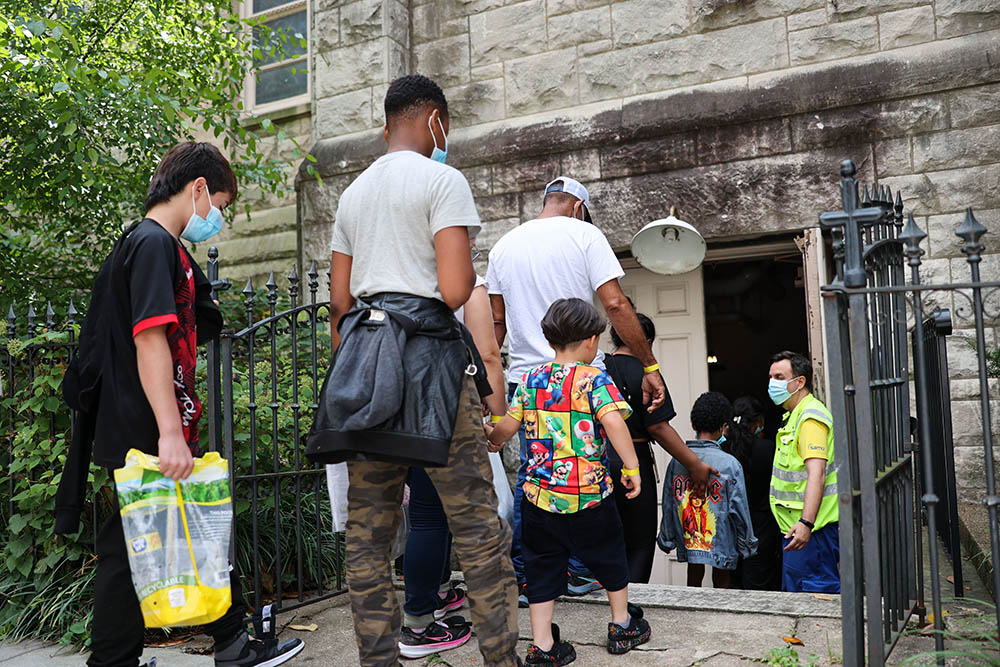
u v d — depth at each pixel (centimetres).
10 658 323
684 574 591
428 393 205
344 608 374
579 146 587
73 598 350
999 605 218
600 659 289
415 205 217
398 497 225
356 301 229
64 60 453
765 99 536
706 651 290
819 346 509
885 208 295
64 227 608
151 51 588
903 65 505
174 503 221
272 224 736
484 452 224
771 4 550
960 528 428
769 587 467
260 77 766
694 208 554
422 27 662
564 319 296
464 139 628
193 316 249
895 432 288
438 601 343
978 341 217
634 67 586
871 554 223
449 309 219
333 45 672
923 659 250
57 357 399
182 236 256
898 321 305
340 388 201
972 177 488
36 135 506
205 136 757
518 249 350
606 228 579
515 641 225
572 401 288
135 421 227
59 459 384
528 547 290
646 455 394
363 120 657
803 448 382
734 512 424
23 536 378
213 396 336
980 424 474
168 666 297
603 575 294
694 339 615
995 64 484
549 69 613
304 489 447
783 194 532
